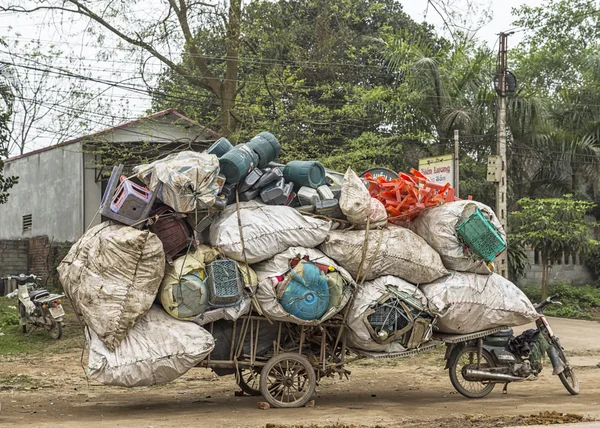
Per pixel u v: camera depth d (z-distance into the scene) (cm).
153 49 2155
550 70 3155
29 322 1672
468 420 810
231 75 2252
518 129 2520
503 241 984
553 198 2545
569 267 2844
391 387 1168
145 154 2438
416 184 1020
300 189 955
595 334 1925
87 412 894
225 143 955
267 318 901
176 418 834
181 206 857
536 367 1074
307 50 2562
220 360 911
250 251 883
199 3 2144
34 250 2789
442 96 2406
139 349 830
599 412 880
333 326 946
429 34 3055
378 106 2405
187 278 856
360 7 2911
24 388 1121
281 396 945
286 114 2253
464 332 1005
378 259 937
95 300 825
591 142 2697
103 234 852
